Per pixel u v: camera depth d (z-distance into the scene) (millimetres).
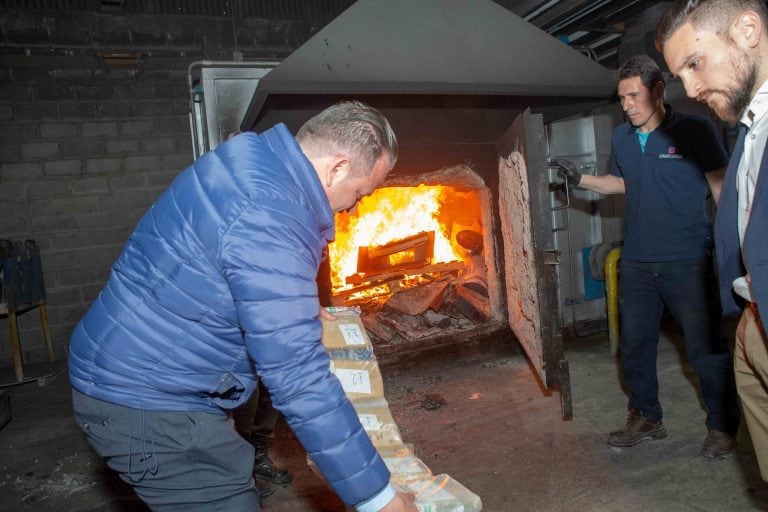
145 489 1176
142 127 4469
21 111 4215
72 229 4379
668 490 1949
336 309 1748
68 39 4227
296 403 959
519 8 3418
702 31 1192
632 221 2213
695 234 2074
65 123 4312
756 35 1172
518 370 3225
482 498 2008
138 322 1099
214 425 1175
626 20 3602
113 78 4387
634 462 2152
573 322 3752
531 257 2314
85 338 1155
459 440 2479
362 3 2279
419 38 2271
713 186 2021
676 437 2309
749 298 1382
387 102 2543
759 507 1806
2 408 3131
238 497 1202
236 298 988
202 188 1071
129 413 1120
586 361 3334
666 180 2068
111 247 4469
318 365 982
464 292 3582
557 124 3562
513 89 2273
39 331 4367
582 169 3611
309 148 1147
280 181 1045
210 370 1136
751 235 1227
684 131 2020
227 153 1111
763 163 1195
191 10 4434
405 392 3057
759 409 1461
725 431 2094
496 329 3377
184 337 1095
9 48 4129
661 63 3326
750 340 1400
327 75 2088
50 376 3920
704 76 1234
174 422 1130
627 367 2266
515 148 2465
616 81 2424
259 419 2209
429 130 2828
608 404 2699
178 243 1054
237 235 996
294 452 2494
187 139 4570
